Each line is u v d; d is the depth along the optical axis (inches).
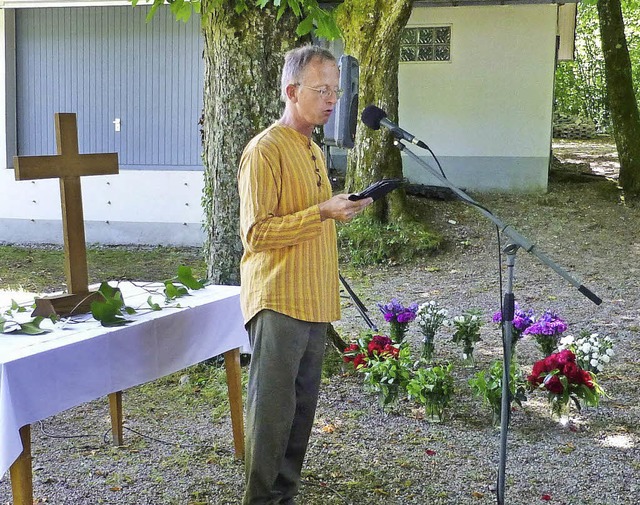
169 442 174.9
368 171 431.5
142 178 446.6
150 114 445.4
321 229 116.9
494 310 315.9
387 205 430.3
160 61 441.1
